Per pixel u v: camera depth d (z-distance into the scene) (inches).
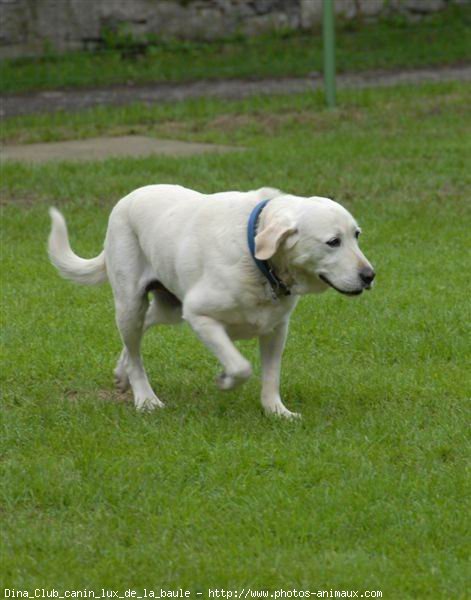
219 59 1400.1
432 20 1566.2
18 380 445.4
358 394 420.2
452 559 294.5
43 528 313.9
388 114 1055.6
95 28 1407.5
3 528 314.2
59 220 430.9
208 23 1459.2
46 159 903.7
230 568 289.3
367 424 382.9
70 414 398.6
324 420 391.9
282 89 1232.8
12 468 349.4
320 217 360.5
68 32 1395.2
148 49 1419.8
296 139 948.6
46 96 1232.8
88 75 1323.8
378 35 1504.7
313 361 463.2
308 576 285.9
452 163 838.5
